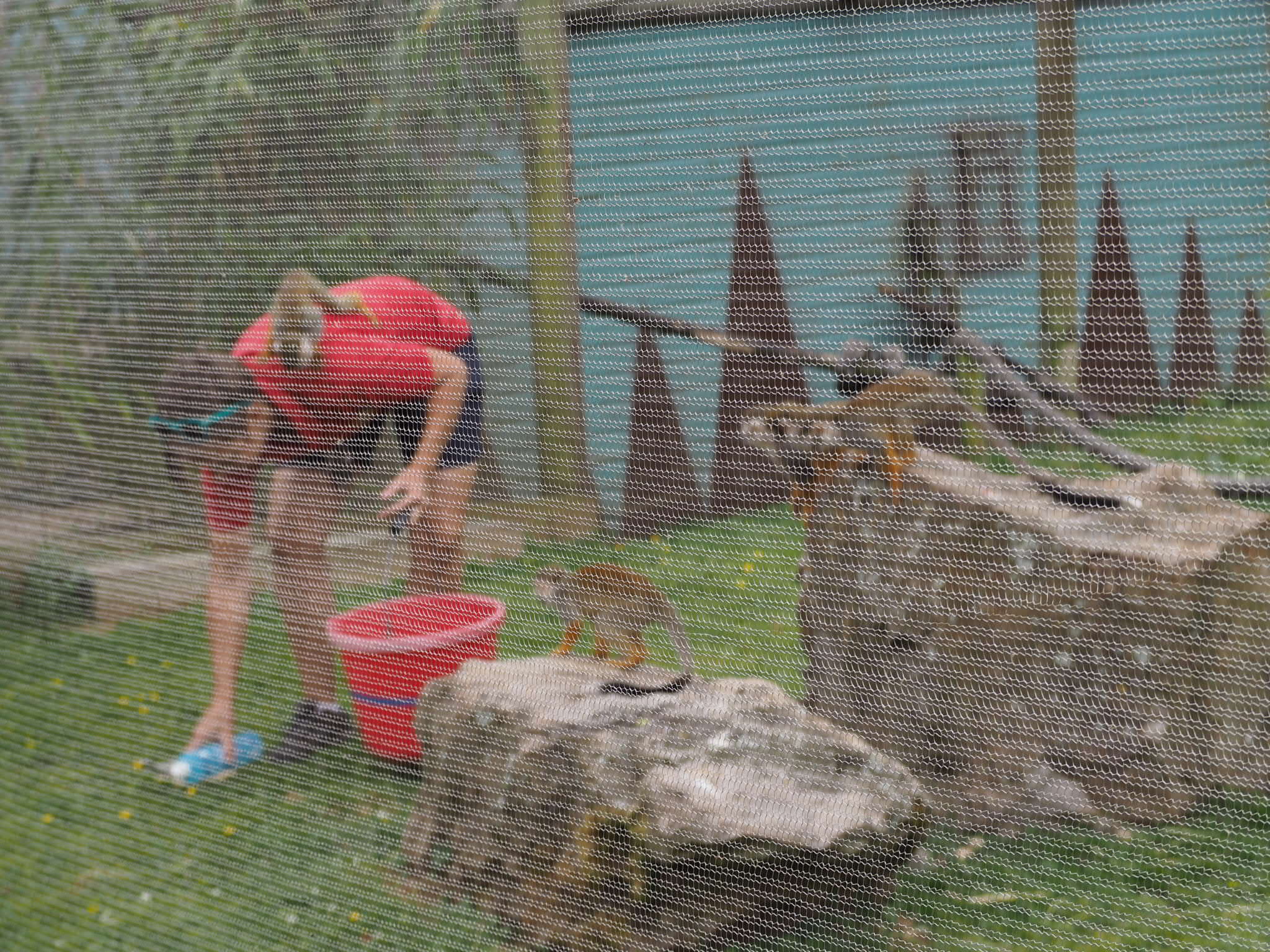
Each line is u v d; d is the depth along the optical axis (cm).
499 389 246
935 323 203
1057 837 227
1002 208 191
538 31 225
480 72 234
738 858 206
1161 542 236
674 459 233
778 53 201
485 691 235
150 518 284
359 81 249
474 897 231
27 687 303
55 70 284
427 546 257
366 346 249
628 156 220
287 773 268
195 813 269
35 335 295
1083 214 185
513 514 249
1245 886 209
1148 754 228
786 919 211
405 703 258
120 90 277
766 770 215
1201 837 221
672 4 209
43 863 269
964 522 234
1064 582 233
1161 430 202
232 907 243
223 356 261
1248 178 171
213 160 269
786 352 221
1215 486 277
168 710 282
